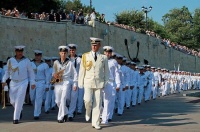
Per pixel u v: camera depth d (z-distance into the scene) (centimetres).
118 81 1270
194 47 9231
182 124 1177
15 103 1169
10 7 4281
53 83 1226
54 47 3381
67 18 3584
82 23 3797
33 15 3431
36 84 1334
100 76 1087
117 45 4519
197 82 4912
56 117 1372
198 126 1129
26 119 1298
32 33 3170
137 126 1125
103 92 1211
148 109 1759
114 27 4431
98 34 4044
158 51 5681
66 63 1226
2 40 2877
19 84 1173
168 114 1505
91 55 1096
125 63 1641
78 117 1375
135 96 1997
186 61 6950
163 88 3181
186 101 2366
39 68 1366
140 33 5125
